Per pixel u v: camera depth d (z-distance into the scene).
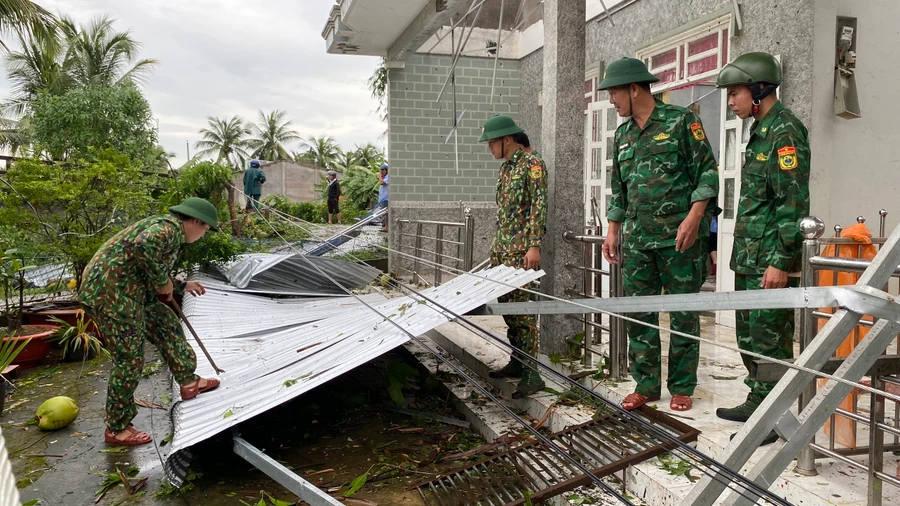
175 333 4.33
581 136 4.89
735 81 3.20
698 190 3.38
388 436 4.50
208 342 5.69
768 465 1.78
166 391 5.64
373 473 3.84
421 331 3.89
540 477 3.21
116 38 25.62
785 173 3.06
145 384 5.91
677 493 2.73
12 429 4.71
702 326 6.02
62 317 7.03
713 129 7.36
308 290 8.20
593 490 3.12
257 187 15.17
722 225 6.11
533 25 9.48
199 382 4.34
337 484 3.70
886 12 5.19
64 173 7.41
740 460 1.79
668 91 6.87
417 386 5.49
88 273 4.06
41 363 6.62
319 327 5.68
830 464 2.83
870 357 1.77
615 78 3.56
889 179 5.29
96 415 4.99
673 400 3.61
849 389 1.77
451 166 10.07
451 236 10.07
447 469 3.83
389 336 4.09
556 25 4.81
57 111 20.03
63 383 5.94
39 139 20.28
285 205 17.88
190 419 3.79
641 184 3.61
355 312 6.04
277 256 8.50
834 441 2.83
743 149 5.77
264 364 4.68
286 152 56.12
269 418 4.85
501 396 4.83
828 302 1.73
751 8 5.51
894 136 5.29
